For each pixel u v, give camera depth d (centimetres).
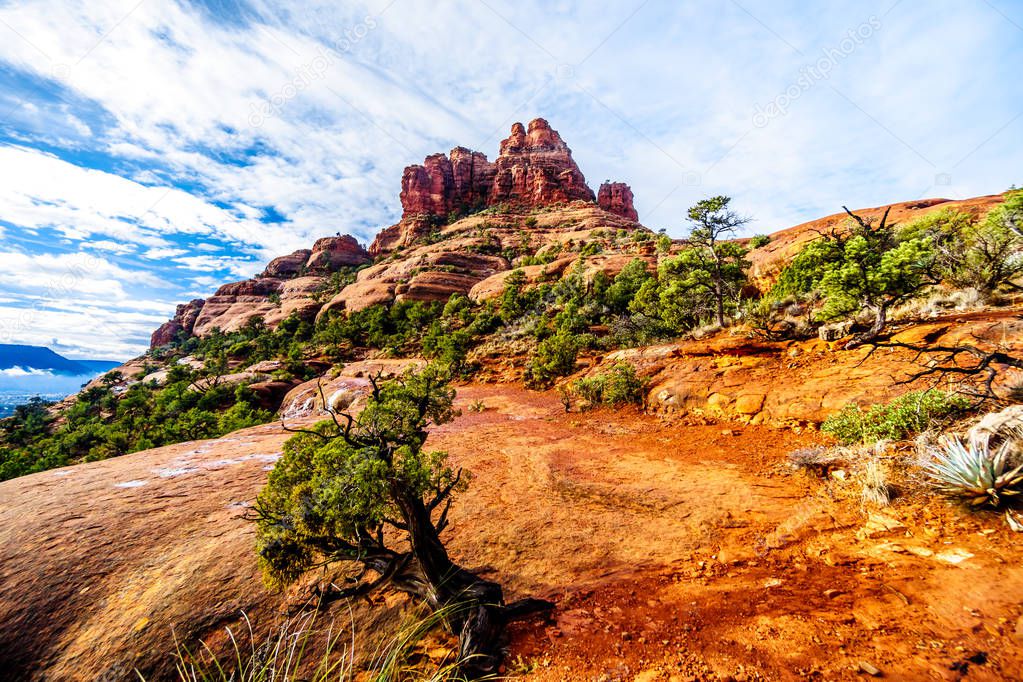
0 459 3231
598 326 3350
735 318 1959
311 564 455
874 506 521
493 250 10056
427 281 7694
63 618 506
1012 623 289
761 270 2464
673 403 1330
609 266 5206
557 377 2400
